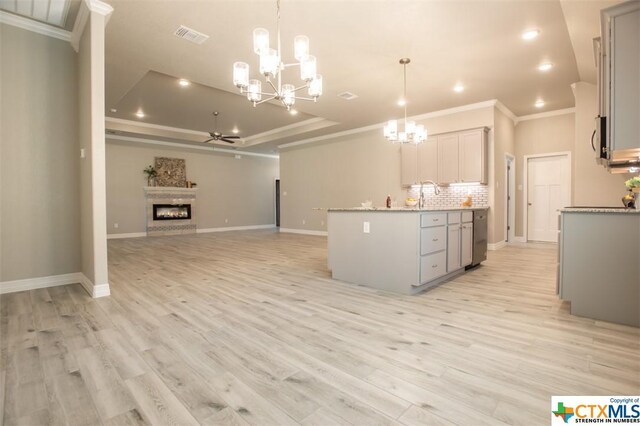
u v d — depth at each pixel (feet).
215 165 36.73
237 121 27.78
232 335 7.61
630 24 7.54
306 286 12.09
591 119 17.22
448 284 12.25
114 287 11.97
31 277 11.62
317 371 5.96
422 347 6.93
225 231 36.50
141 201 31.40
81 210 12.40
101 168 10.65
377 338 7.41
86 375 5.83
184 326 8.16
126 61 14.38
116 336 7.53
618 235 8.14
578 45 12.01
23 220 11.48
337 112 22.98
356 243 12.38
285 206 35.19
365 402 5.02
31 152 11.63
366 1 10.30
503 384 5.49
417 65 15.08
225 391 5.34
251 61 14.43
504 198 22.35
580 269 8.64
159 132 28.96
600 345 6.95
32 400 5.10
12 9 10.89
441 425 4.49
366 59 14.43
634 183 9.97
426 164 22.68
